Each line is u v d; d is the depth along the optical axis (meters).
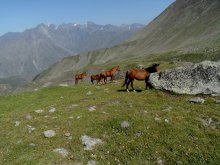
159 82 32.91
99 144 23.25
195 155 20.95
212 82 30.05
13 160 22.47
